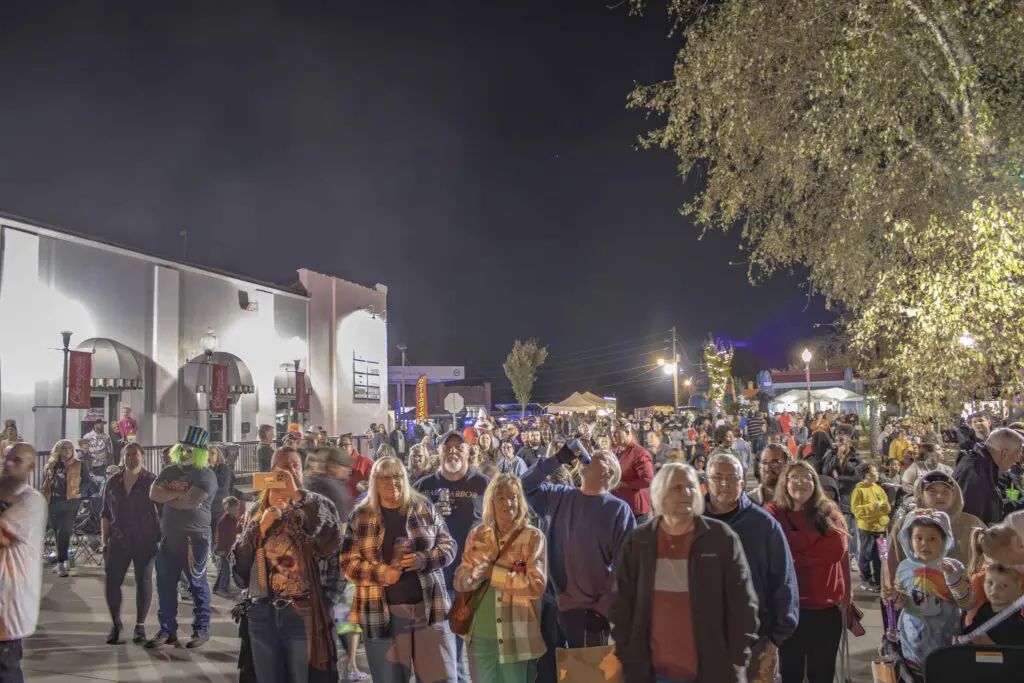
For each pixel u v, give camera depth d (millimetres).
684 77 12422
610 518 5246
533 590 5012
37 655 7473
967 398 11492
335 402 34906
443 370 72062
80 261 21406
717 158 12773
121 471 8102
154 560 8141
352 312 36906
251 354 29188
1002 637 4453
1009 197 10305
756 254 13273
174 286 25016
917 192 11656
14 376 19062
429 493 6602
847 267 12586
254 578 5082
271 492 5145
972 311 10375
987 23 10578
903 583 5086
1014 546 4508
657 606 3994
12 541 5207
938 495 5602
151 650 7637
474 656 5141
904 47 10859
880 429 26891
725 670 3854
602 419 20203
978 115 10297
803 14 11539
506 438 19672
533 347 55906
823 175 12703
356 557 5164
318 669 5062
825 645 5066
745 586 3914
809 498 5152
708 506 4672
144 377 23578
